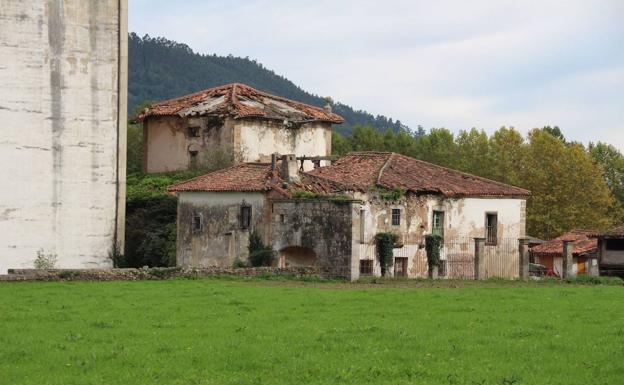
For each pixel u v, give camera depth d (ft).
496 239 233.35
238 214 203.92
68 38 222.07
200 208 210.59
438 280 190.08
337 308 126.62
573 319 117.91
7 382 79.05
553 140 361.92
